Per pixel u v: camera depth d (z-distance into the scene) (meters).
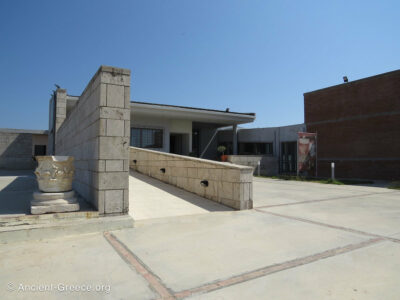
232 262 3.77
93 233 5.07
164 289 3.00
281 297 2.84
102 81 5.50
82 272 3.40
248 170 7.75
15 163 21.14
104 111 5.48
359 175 17.91
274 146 25.39
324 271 3.48
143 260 3.81
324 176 20.03
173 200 8.59
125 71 5.76
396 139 16.14
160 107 21.56
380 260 3.86
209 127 30.55
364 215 6.89
